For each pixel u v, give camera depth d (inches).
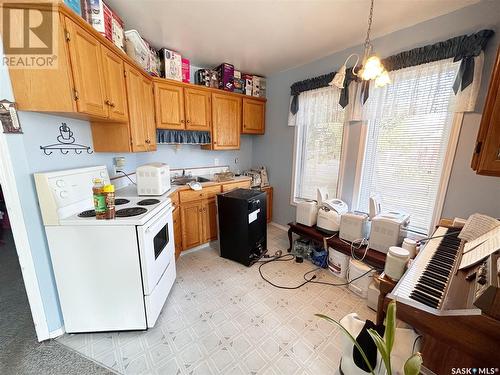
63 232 53.1
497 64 27.0
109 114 61.7
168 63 96.2
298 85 113.0
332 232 92.6
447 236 56.8
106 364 51.6
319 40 87.6
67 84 47.1
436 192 75.5
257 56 104.5
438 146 74.2
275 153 138.0
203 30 80.8
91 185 65.7
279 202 140.5
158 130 102.5
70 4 48.3
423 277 40.0
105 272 55.8
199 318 66.5
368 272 74.5
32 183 50.9
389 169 87.6
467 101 64.3
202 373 50.0
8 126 45.9
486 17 61.7
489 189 65.1
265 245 108.1
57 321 57.9
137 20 74.6
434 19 70.5
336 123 106.0
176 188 95.4
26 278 51.9
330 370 51.1
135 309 58.7
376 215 82.0
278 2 64.4
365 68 52.6
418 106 74.8
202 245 113.5
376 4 64.5
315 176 119.3
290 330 62.4
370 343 37.8
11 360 51.9
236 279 86.8
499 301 26.4
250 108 130.6
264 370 50.9
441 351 30.9
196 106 108.8
